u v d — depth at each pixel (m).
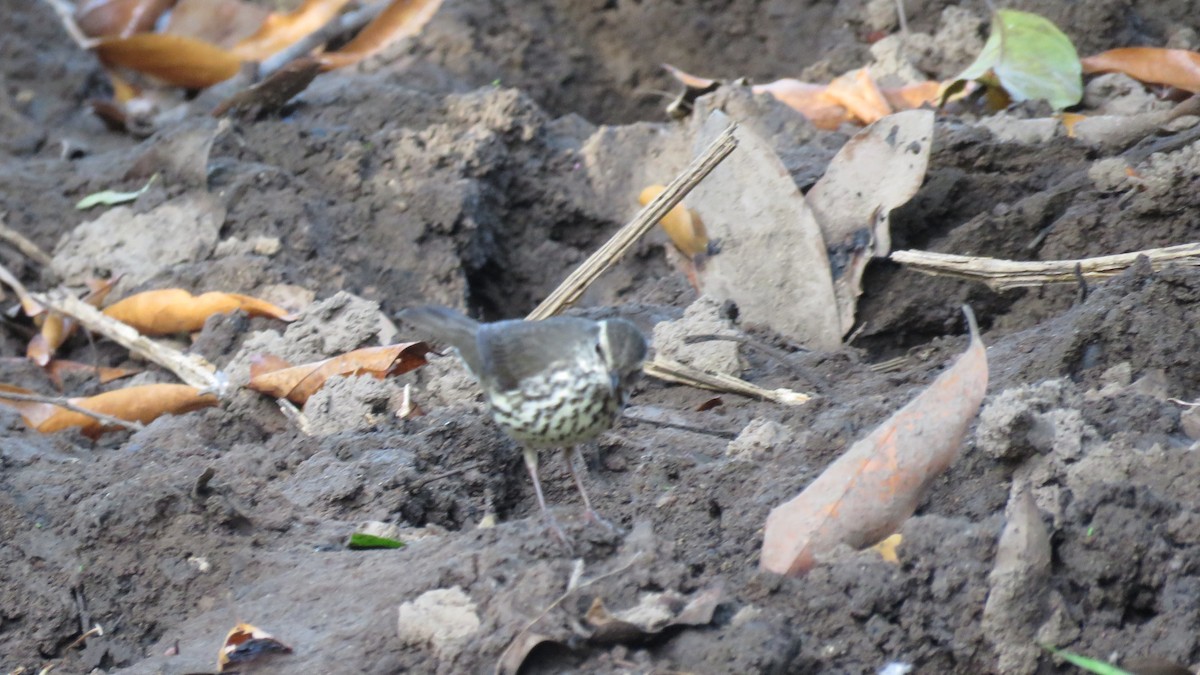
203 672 7.36
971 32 15.65
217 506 8.74
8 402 12.11
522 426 7.90
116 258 14.59
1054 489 7.95
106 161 16.59
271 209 14.73
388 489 9.23
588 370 7.66
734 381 10.59
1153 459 7.95
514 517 9.48
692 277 12.73
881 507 7.75
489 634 6.94
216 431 11.28
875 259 12.09
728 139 10.62
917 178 11.84
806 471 8.66
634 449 9.71
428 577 7.59
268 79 16.09
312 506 9.19
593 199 15.69
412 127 16.20
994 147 12.84
